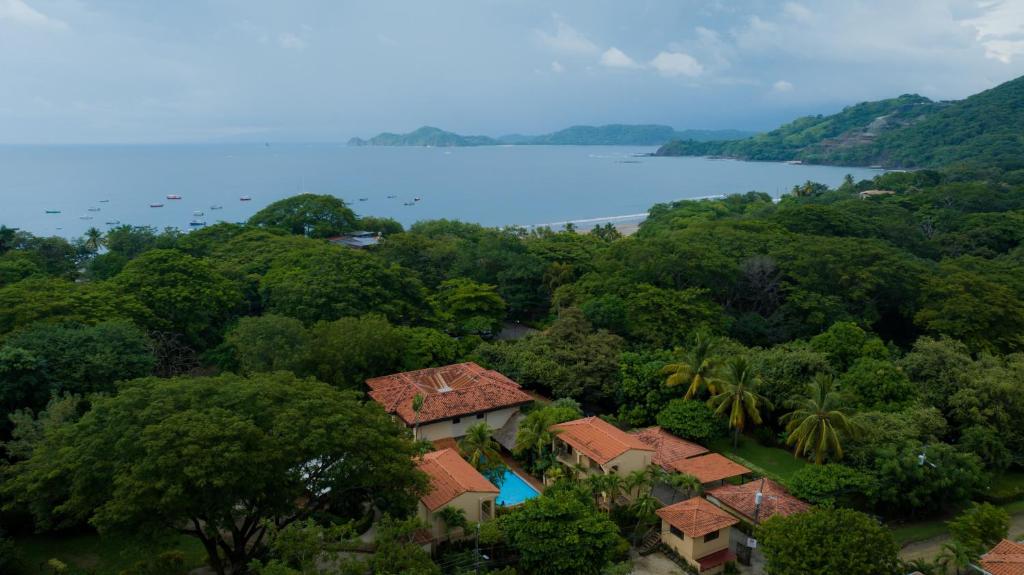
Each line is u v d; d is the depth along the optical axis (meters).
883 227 100.81
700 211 145.12
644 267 68.75
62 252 79.38
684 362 50.56
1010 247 100.81
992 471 43.31
